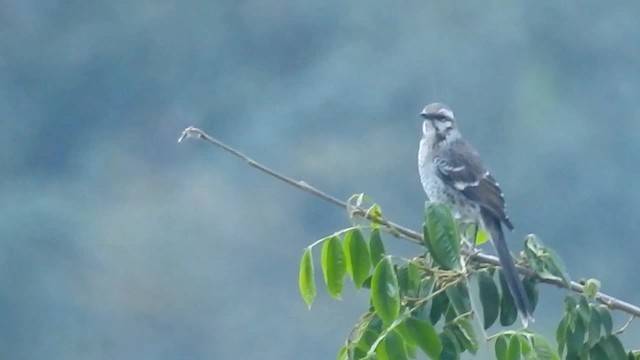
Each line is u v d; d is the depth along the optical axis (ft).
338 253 23.61
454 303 23.49
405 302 23.52
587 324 23.62
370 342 23.38
